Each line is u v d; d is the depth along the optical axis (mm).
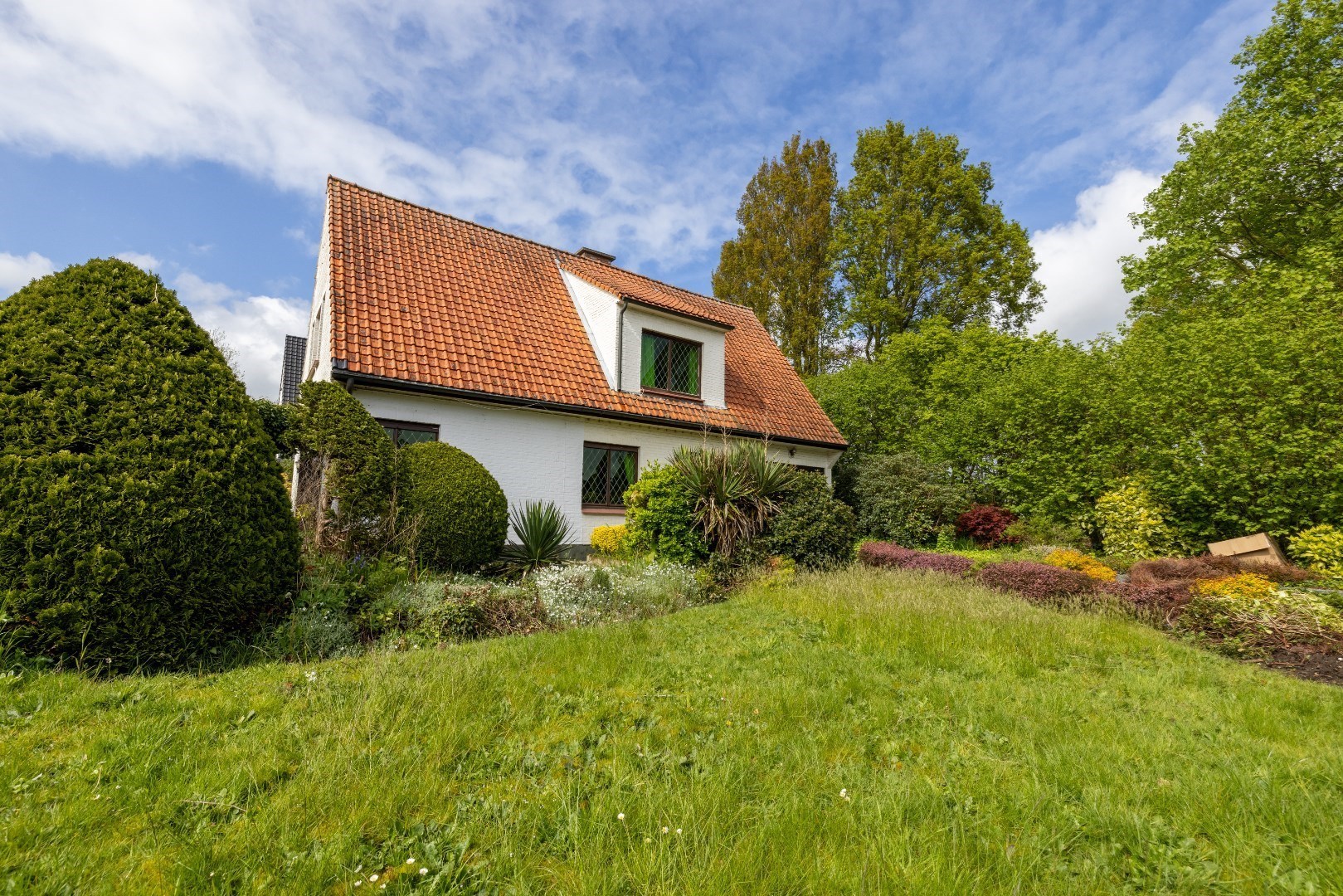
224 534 4430
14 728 2980
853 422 19141
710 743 3217
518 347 11242
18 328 4207
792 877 2086
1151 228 17672
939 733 3506
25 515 3783
